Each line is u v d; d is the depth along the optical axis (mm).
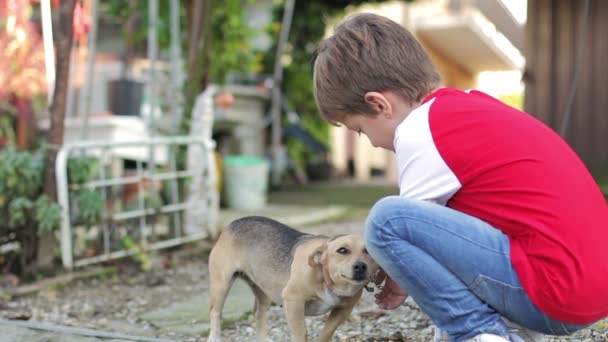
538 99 7828
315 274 2492
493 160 1940
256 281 2920
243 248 2953
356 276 2365
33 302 4121
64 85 4555
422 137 1998
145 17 7566
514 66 19062
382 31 2135
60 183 4523
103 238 4984
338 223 7344
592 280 1848
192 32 5930
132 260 5066
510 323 2084
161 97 7340
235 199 7949
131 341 3006
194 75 5895
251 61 9586
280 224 2963
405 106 2117
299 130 11586
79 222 4734
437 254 1983
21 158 4418
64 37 4527
